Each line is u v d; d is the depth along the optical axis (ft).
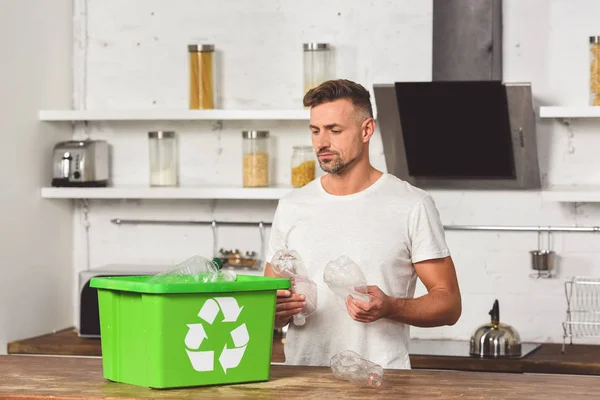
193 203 16.39
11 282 14.64
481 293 15.35
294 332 9.66
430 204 9.75
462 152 14.51
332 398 7.19
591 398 7.18
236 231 16.24
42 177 15.61
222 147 16.21
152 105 16.34
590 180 14.96
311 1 15.71
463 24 14.47
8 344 14.56
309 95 9.64
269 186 15.51
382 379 7.90
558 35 14.76
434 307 9.16
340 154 9.53
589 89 14.23
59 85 16.08
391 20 15.43
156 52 16.31
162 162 15.79
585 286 15.02
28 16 15.07
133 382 7.68
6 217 14.48
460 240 15.38
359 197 9.77
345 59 15.60
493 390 7.45
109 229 16.63
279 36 15.85
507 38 14.94
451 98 13.88
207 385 7.63
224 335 7.67
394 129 14.56
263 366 7.84
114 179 16.62
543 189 15.03
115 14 16.39
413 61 15.38
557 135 15.02
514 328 15.01
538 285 15.19
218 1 16.05
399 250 9.60
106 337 7.88
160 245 16.51
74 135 16.67
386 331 9.43
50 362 8.73
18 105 14.82
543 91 14.89
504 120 13.97
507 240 15.25
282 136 15.99
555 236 15.10
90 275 14.99
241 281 7.74
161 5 16.24
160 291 7.36
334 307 9.48
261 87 15.93
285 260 9.25
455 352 13.99
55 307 16.02
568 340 15.15
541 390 7.46
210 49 15.31
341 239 9.63
